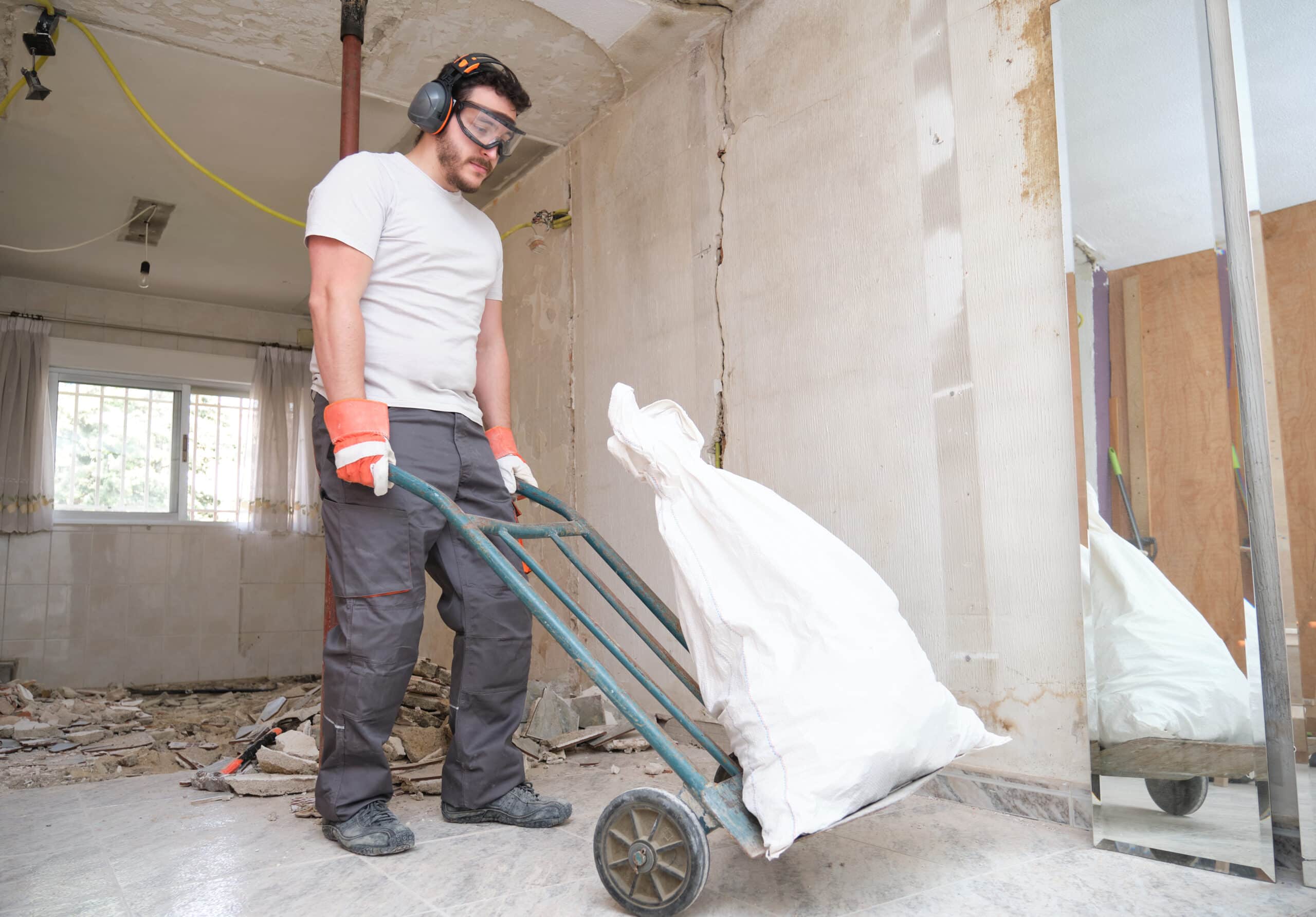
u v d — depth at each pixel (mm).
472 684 1813
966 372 2035
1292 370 1500
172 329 5926
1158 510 1646
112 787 2291
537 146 3725
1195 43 1666
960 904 1321
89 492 5645
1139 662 1629
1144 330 1696
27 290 5512
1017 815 1837
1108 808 1622
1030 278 1926
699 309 2881
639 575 3074
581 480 3426
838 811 1214
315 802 1955
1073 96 1839
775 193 2604
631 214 3250
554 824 1754
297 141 3799
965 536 2016
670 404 1548
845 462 2326
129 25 2918
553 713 2795
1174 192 1676
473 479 1847
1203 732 1527
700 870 1217
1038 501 1883
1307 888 1387
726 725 1379
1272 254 1538
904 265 2197
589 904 1339
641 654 3035
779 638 1326
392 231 1756
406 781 2113
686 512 1447
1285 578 1476
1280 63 1550
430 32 2938
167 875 1506
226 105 3486
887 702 1260
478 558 1840
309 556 6133
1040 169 1920
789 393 2512
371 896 1386
